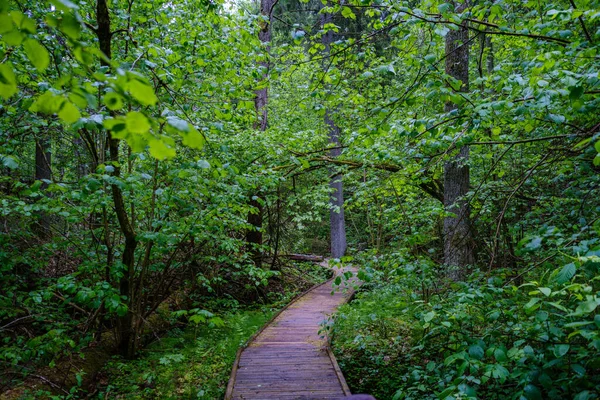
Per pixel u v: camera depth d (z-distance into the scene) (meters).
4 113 5.08
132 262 6.08
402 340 7.13
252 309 10.84
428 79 4.01
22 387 5.02
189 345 7.52
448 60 7.39
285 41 14.82
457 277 6.95
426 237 6.79
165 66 5.29
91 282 6.05
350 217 20.95
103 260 6.37
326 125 11.93
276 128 8.88
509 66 5.10
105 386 5.75
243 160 8.40
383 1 3.91
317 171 12.14
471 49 8.47
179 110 4.54
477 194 5.70
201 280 8.38
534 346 3.60
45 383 5.25
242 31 5.69
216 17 5.73
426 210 7.00
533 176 5.49
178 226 5.91
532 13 4.23
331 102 4.95
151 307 7.35
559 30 3.78
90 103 1.25
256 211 6.87
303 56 5.58
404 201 8.38
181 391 5.75
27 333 6.22
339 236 19.88
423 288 5.71
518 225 5.80
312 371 6.00
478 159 7.06
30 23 1.15
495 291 3.68
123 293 6.25
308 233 23.03
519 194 5.94
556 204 5.12
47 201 5.04
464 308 3.95
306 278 15.06
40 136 5.97
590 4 3.65
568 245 3.43
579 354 2.87
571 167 4.57
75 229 6.73
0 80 1.22
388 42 11.05
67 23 1.15
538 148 5.68
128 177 4.85
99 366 6.13
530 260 5.46
